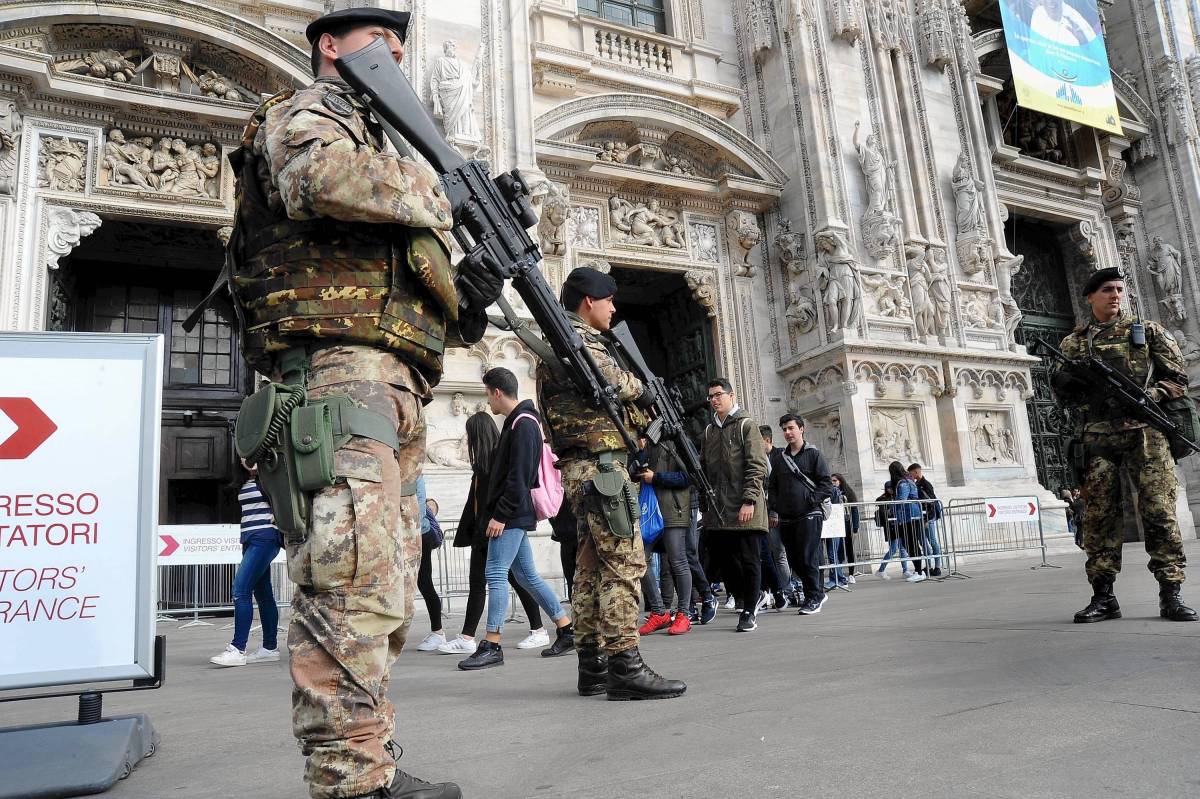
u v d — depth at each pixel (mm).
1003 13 18688
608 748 2637
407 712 3582
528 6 15352
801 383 16375
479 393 12688
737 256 16641
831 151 16484
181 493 13305
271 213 2025
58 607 2904
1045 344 5652
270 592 6332
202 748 3088
